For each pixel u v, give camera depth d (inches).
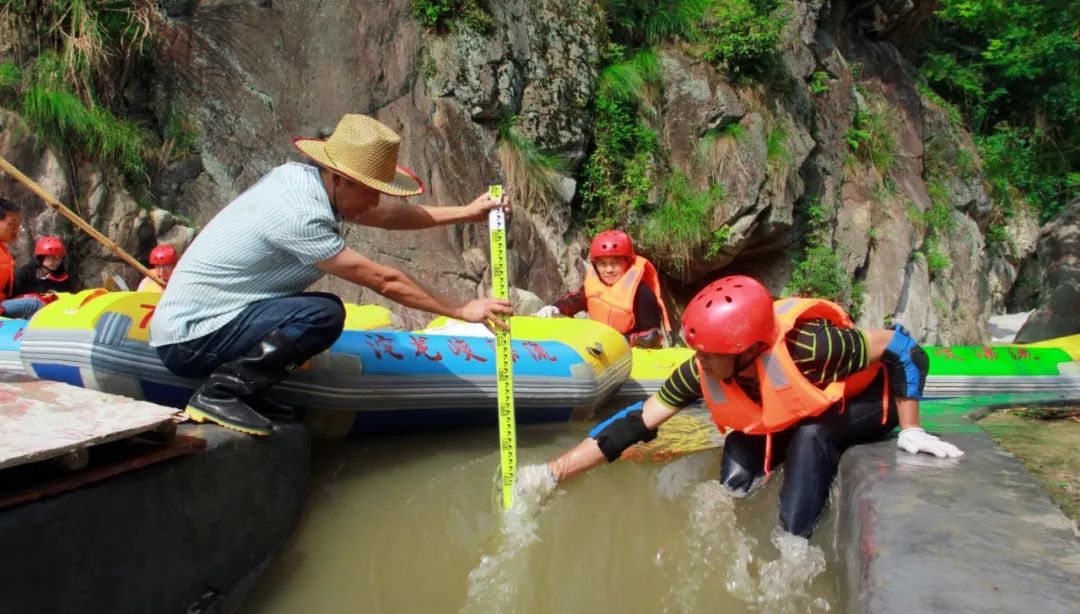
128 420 95.4
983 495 103.2
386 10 350.3
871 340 124.1
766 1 445.1
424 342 167.8
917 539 89.7
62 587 83.4
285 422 130.5
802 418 127.0
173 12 323.6
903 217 501.7
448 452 160.7
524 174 361.7
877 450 124.7
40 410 97.2
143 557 93.9
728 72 427.2
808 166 464.1
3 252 242.2
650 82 411.8
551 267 362.3
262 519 117.6
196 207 316.8
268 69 333.1
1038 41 655.1
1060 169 702.5
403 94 347.6
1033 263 675.4
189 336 119.2
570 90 386.3
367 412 157.9
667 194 402.9
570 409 183.6
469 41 358.0
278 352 119.0
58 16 294.4
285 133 332.2
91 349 131.6
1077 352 230.8
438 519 132.0
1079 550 86.4
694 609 106.3
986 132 717.9
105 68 304.2
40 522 81.4
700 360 120.8
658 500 137.5
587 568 116.7
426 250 328.5
